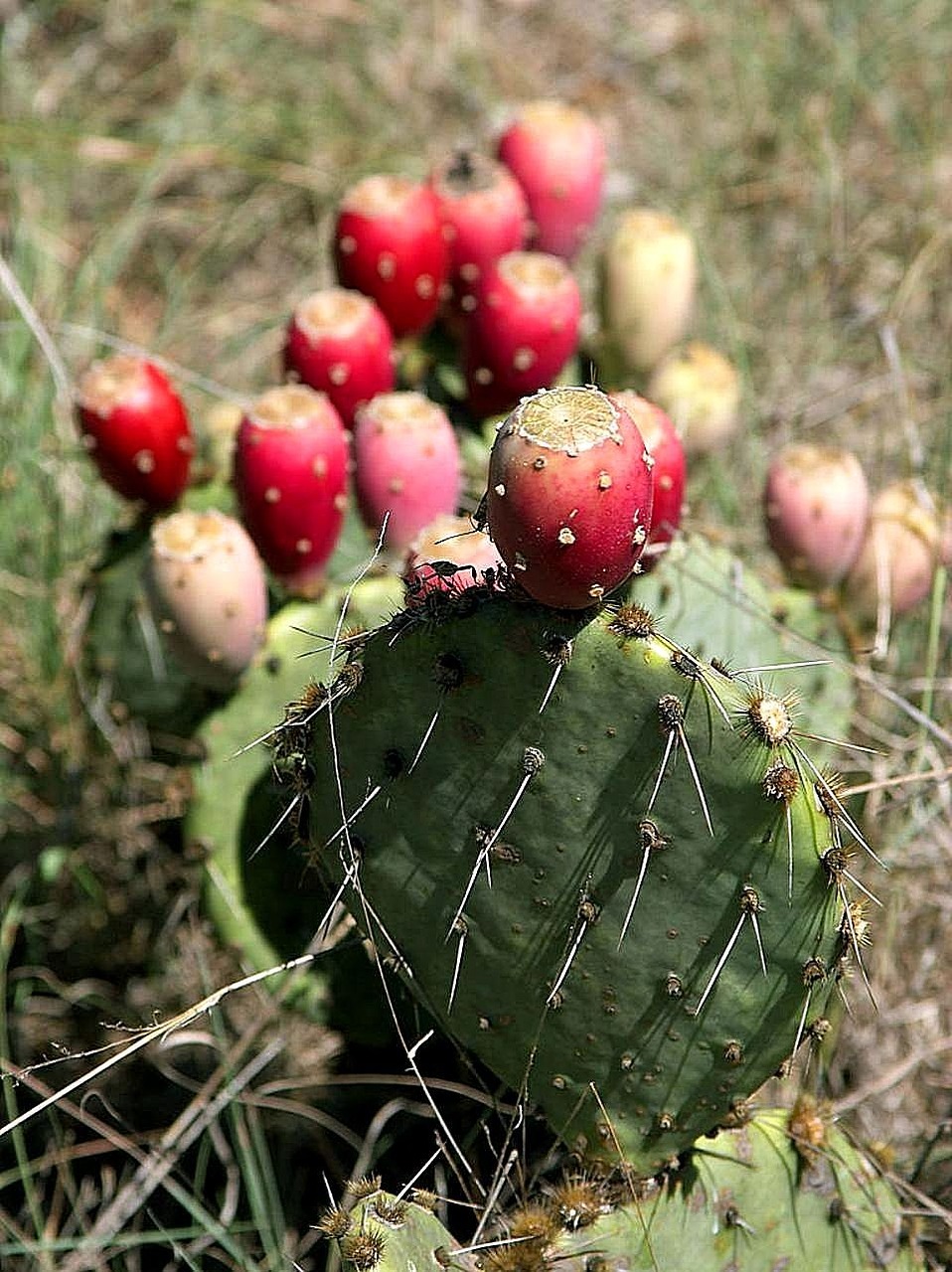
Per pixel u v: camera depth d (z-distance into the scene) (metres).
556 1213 0.55
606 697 0.50
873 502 0.79
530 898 0.53
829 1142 0.59
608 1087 0.55
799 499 0.69
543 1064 0.56
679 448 0.62
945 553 0.74
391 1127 0.71
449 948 0.55
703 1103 0.55
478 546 0.57
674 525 0.63
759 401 1.01
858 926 0.53
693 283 0.79
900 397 0.87
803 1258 0.58
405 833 0.54
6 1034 0.78
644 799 0.51
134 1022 0.77
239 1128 0.69
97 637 0.78
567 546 0.47
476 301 0.74
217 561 0.64
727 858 0.51
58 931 0.82
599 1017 0.54
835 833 0.52
